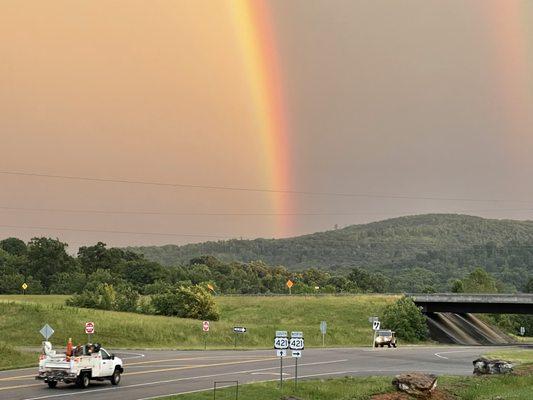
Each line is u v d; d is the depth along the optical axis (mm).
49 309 87688
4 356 55531
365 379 46562
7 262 199000
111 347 76125
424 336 110625
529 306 111938
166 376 46844
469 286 169125
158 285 161000
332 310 129125
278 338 39500
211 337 87938
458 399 38844
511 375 48469
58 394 36625
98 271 172500
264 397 36875
